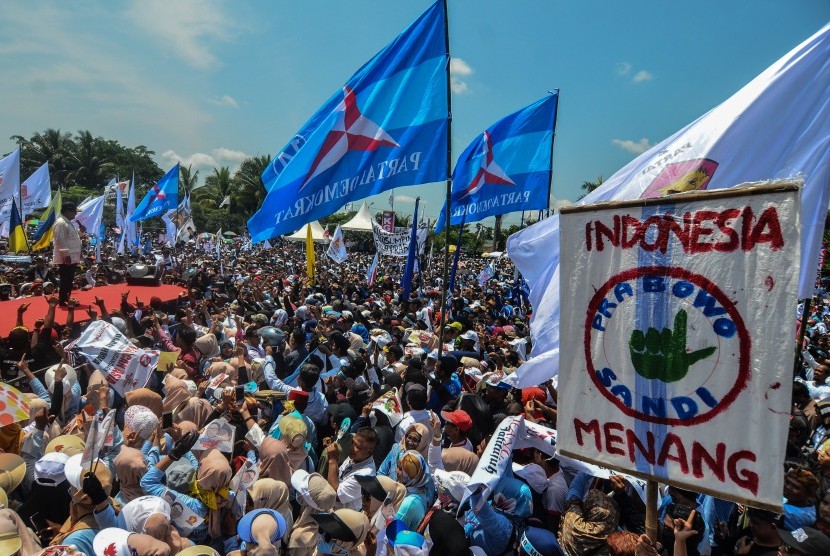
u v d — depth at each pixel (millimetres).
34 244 18094
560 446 2877
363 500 4137
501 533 3764
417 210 11039
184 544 3490
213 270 24266
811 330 16828
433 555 3438
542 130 9805
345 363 8008
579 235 2840
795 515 3646
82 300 10773
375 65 7016
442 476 4289
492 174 10094
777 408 2277
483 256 58219
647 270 2627
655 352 2596
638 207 2646
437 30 6883
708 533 3713
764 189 2314
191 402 5324
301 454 4871
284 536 3844
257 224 7113
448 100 6859
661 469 2562
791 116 4781
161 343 7996
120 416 5988
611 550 3098
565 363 2879
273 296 16703
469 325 13320
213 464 3855
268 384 7094
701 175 4988
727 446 2389
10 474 3869
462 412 5004
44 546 3578
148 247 35719
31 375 5602
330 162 6988
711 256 2447
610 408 2727
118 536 3100
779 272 2285
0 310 8680
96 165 89438
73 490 3613
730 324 2398
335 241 24672
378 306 15898
